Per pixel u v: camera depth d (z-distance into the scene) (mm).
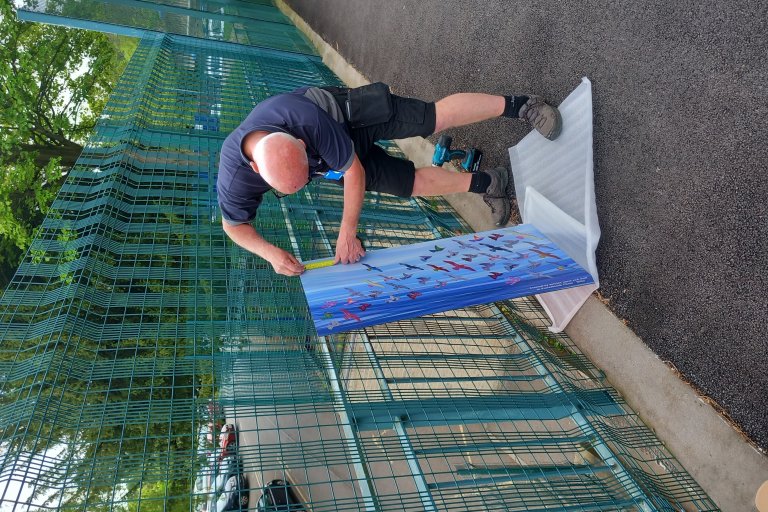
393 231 3752
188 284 3092
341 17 6727
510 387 2889
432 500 1847
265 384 2236
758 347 1907
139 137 3758
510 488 2027
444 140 3141
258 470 1845
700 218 2098
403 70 4969
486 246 2570
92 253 2549
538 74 3053
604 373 2557
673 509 2035
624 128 2416
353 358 2590
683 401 2172
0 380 1935
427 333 2982
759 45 1887
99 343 2180
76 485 1678
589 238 2445
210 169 3561
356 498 1834
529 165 2943
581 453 2502
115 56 13789
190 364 2240
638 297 2369
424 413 2236
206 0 8883
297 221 3627
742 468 1950
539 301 2891
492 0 3561
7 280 10422
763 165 1884
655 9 2279
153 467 1782
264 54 6988
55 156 11977
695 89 2109
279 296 2691
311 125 1899
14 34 11062
